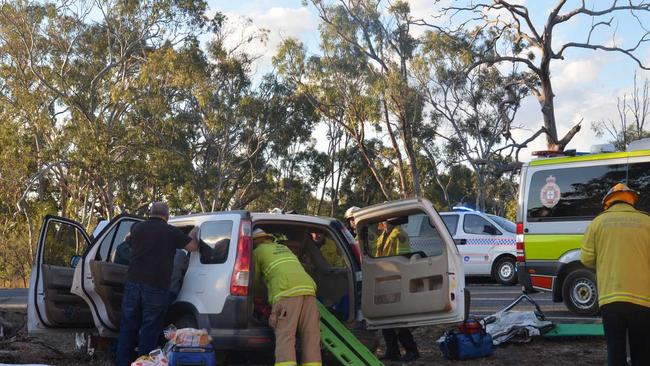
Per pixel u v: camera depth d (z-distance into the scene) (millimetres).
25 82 41812
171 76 40500
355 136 47938
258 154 49781
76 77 41719
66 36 43000
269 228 8641
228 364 8695
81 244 9281
